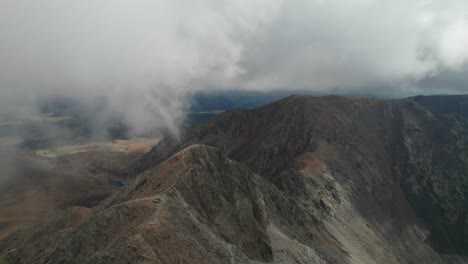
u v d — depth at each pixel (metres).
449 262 163.50
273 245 83.00
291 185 143.75
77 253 53.66
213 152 93.88
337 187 160.50
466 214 185.38
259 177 120.56
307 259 84.31
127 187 91.31
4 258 59.75
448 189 197.50
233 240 70.75
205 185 79.62
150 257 45.12
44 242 61.81
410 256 156.50
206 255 52.62
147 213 57.50
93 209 94.06
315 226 120.25
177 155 89.69
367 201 171.75
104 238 54.56
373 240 141.00
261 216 90.00
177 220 57.75
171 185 72.88
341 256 105.19
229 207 80.56
